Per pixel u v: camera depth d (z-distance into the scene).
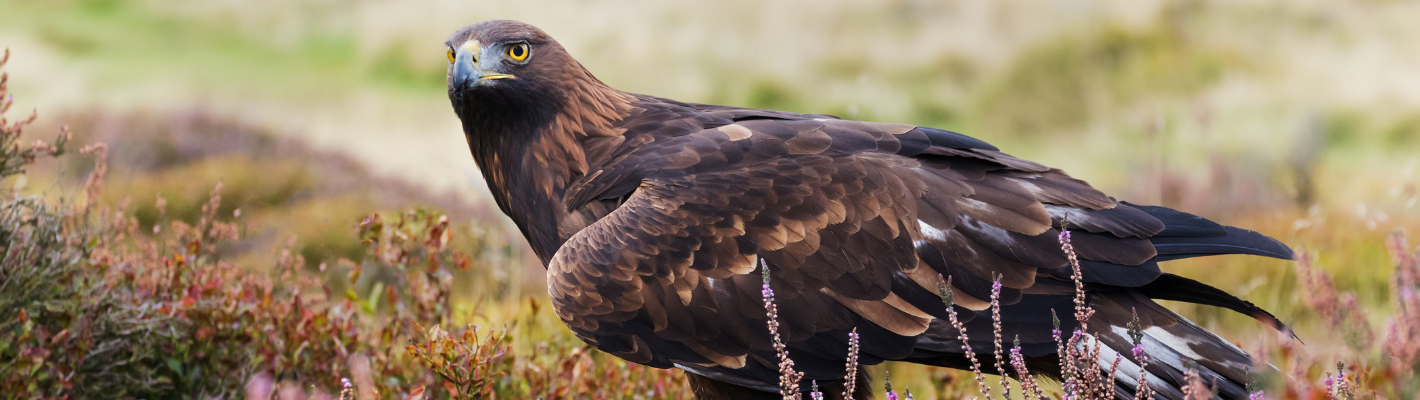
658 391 9.30
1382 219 12.62
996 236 6.83
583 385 9.05
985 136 35.03
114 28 49.09
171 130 26.23
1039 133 34.56
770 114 8.12
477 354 7.72
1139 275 6.75
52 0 51.62
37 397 7.53
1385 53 35.53
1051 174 7.28
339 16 49.88
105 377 8.39
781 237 6.97
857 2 43.78
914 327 6.80
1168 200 22.97
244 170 22.72
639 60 41.97
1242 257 13.84
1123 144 31.19
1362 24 38.28
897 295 6.84
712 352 7.12
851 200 6.98
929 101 37.16
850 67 39.81
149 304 8.64
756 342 7.03
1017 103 35.38
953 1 42.94
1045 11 39.75
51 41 45.94
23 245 8.12
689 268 7.06
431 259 9.29
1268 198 22.03
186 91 40.16
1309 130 24.69
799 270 6.92
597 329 7.23
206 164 23.41
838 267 6.89
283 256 10.02
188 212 20.89
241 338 8.91
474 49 7.90
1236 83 33.44
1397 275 6.15
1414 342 5.67
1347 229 14.59
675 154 7.56
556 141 7.96
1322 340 8.66
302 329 9.02
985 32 40.44
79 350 7.99
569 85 7.97
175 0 52.41
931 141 7.52
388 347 8.88
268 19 50.12
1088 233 6.89
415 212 9.59
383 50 45.50
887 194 6.96
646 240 7.13
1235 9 38.31
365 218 9.42
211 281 9.09
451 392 8.33
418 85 43.94
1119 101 34.12
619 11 45.09
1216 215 21.36
